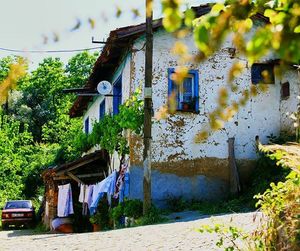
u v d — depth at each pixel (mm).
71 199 20656
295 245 4316
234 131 15703
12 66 1136
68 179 21875
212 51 1027
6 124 34656
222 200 15344
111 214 15508
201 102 15461
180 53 1034
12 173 34156
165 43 15398
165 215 13781
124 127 14539
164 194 15133
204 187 15375
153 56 15336
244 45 1046
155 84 15305
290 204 4586
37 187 36344
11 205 29578
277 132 15719
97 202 15883
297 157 4594
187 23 1035
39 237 11945
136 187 14977
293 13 1117
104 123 16734
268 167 14586
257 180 14656
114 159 17172
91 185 17828
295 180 4512
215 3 1141
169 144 15328
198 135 1167
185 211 14398
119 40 15164
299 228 4359
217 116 1154
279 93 15812
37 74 56625
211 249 7641
